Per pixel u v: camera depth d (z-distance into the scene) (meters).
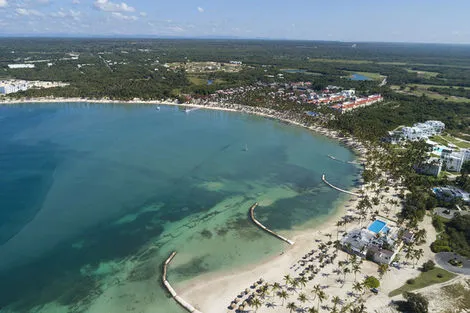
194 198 149.25
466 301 90.00
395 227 125.81
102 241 117.38
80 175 171.00
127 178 168.75
